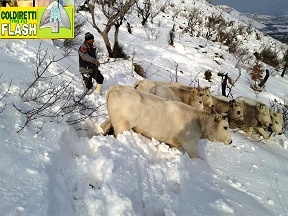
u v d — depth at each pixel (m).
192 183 5.28
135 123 6.13
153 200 4.66
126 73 13.00
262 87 21.55
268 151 8.66
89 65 8.31
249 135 10.40
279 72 31.97
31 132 4.96
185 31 28.77
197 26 34.16
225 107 9.91
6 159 4.08
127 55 16.48
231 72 22.03
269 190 5.95
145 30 23.98
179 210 4.46
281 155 8.81
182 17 35.59
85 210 4.12
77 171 4.80
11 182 3.75
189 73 18.61
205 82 17.81
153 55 19.31
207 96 8.79
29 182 3.86
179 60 20.31
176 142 6.68
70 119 6.28
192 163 6.10
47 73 7.94
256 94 18.53
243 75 23.03
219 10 50.38
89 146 5.62
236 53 29.06
